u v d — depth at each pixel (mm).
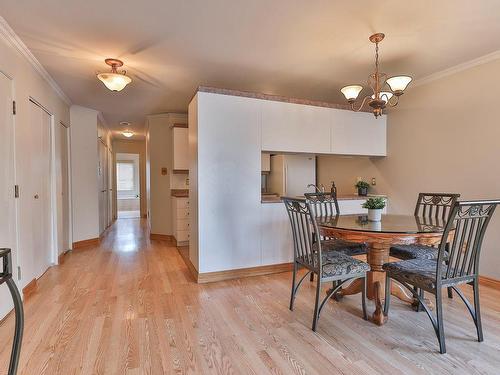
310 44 2625
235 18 2211
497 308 2381
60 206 3883
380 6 2061
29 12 2104
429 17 2201
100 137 5605
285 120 3383
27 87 2744
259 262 3285
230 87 3760
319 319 2223
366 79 3479
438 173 3334
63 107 4094
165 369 1631
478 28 2357
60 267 3566
